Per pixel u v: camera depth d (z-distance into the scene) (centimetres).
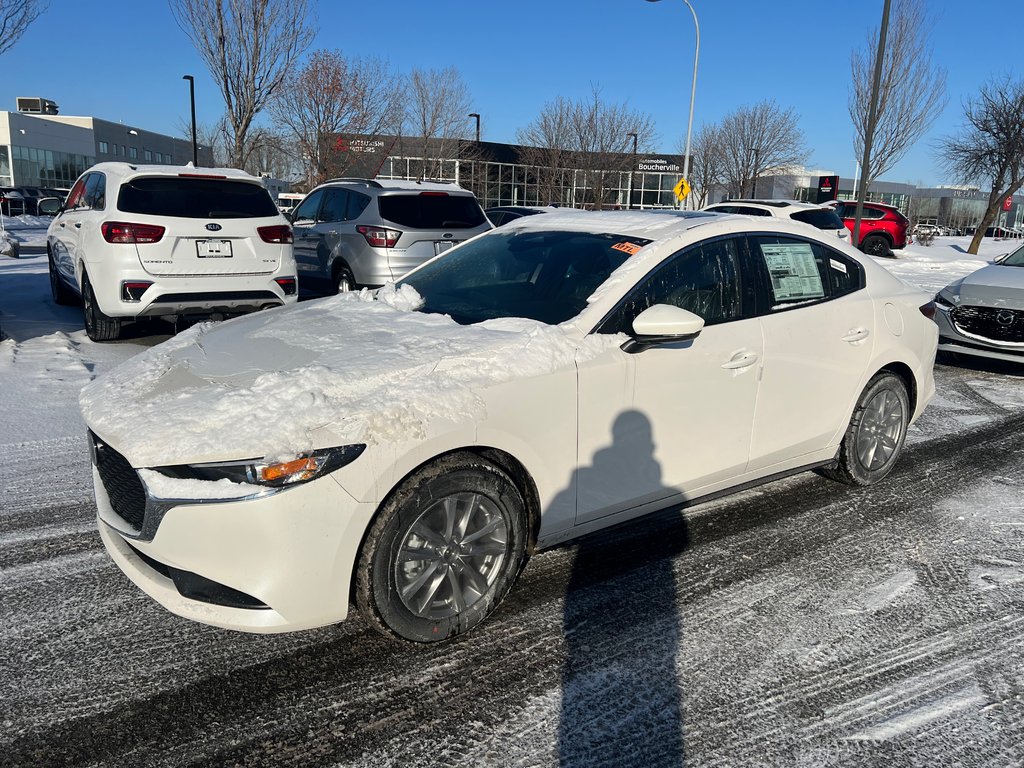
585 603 333
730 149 4038
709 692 275
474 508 293
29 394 603
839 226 1628
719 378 363
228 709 260
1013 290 784
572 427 313
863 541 402
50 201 975
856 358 434
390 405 267
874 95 2041
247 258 758
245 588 253
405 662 288
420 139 3216
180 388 288
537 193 3672
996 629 319
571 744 247
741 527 416
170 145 8531
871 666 292
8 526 392
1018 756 245
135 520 269
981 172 2991
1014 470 516
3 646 292
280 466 248
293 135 2614
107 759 236
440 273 424
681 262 363
